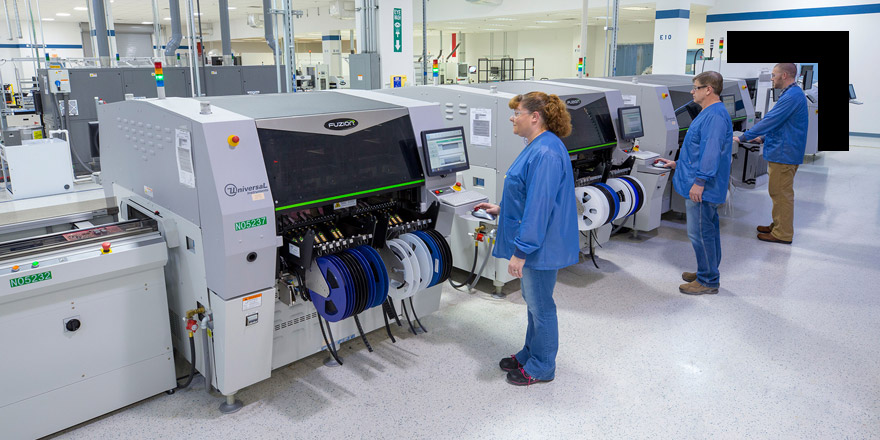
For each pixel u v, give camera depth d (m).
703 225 3.46
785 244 4.60
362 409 2.39
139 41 18.80
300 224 2.38
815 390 2.50
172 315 2.60
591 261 4.24
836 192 6.37
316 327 2.66
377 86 5.56
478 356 2.83
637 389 2.53
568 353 2.85
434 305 3.15
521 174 2.25
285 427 2.26
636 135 3.94
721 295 3.58
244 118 2.04
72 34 18.17
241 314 2.15
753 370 2.68
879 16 9.94
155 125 2.26
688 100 5.02
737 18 11.72
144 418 2.31
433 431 2.24
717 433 2.22
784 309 3.36
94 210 2.84
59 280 2.00
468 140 3.56
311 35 18.20
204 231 2.08
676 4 10.20
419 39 21.44
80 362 2.16
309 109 2.33
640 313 3.32
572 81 4.77
